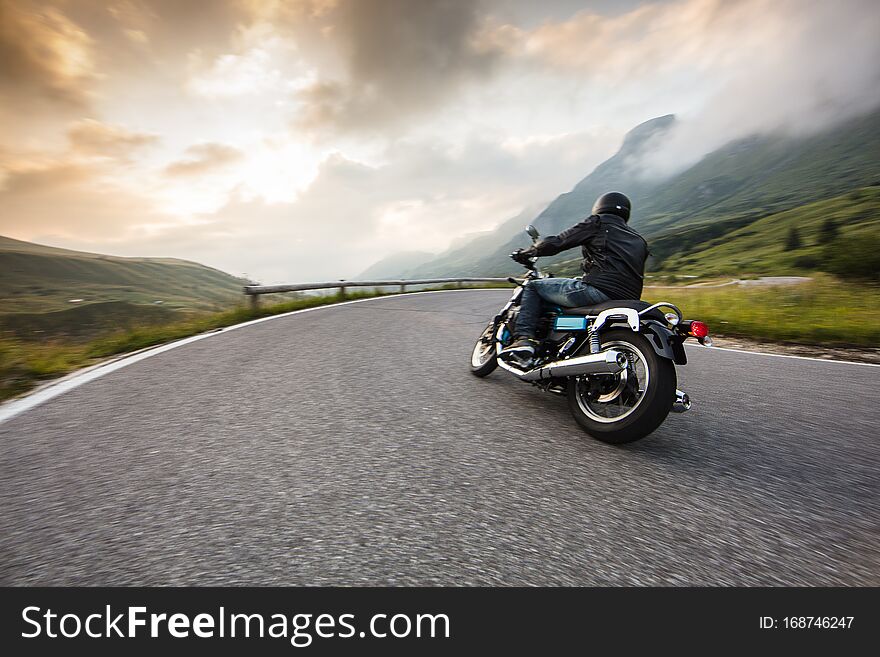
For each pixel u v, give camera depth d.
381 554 1.68
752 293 12.64
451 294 18.45
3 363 4.35
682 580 1.60
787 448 2.80
